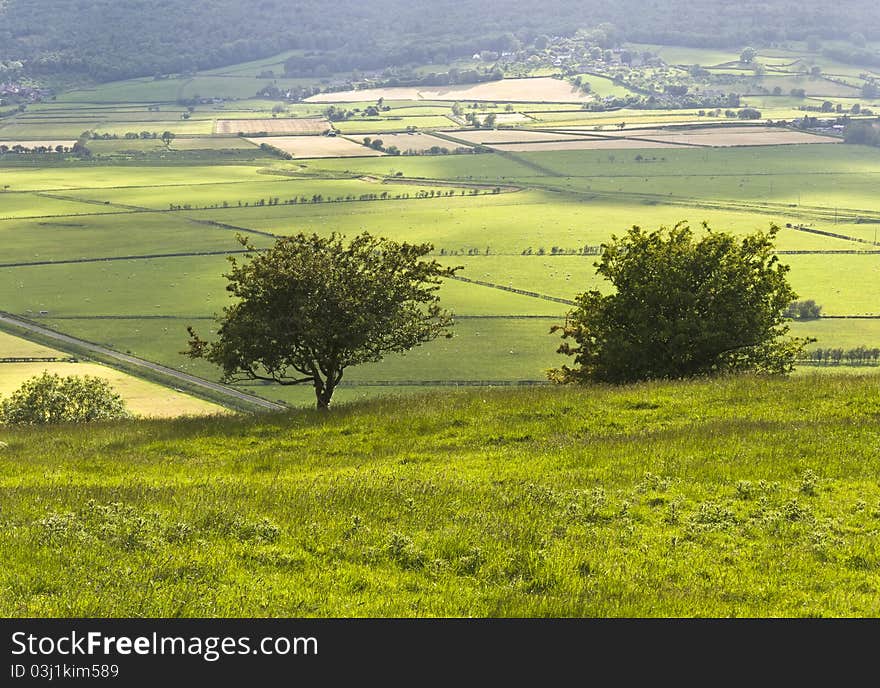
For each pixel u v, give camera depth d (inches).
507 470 1444.4
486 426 1798.7
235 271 2331.4
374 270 2377.0
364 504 1220.5
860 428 1598.2
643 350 2458.2
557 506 1222.9
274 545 1051.3
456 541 1067.3
